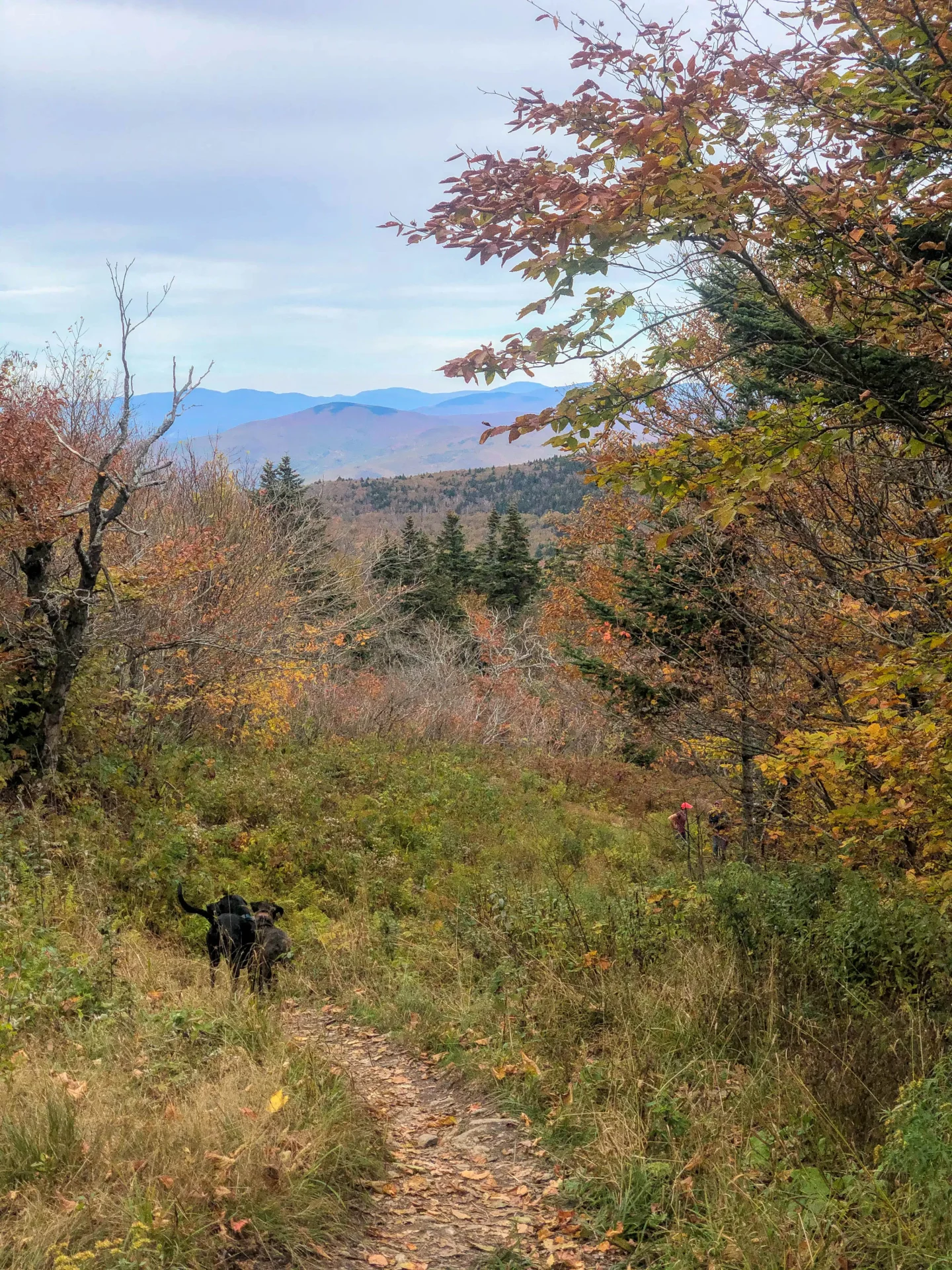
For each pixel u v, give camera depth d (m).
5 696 12.62
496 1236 4.92
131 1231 3.99
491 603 51.75
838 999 7.07
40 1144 4.66
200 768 16.89
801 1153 5.30
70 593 12.85
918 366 5.80
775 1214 4.68
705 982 7.48
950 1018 6.32
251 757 18.84
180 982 8.64
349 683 27.11
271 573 21.48
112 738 15.06
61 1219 4.05
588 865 14.91
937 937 6.99
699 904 8.93
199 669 18.14
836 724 9.41
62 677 12.98
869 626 8.71
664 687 12.91
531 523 139.12
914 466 8.51
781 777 6.93
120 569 15.06
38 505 12.45
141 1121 5.05
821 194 5.04
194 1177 4.54
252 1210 4.45
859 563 9.12
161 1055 6.28
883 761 6.32
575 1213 5.21
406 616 37.44
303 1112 5.54
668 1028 7.01
